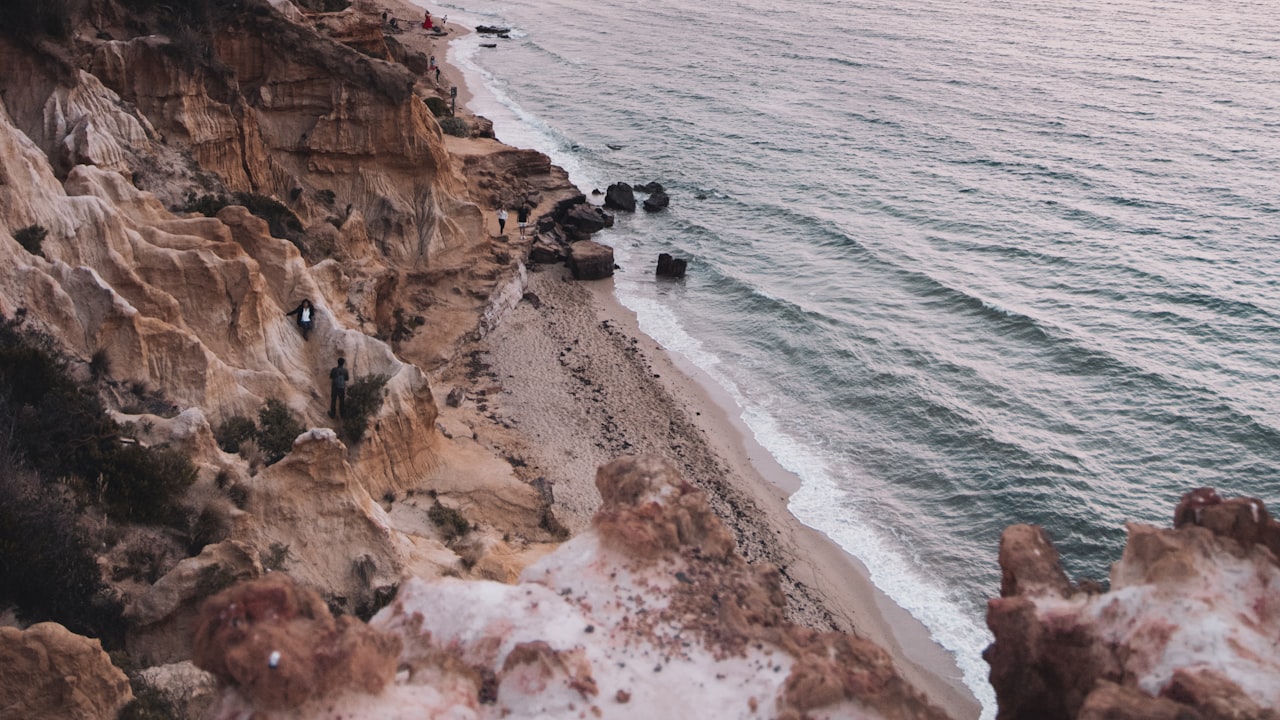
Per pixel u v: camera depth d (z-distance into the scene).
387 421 32.97
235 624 8.74
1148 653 8.33
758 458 43.22
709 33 133.12
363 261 45.19
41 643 16.22
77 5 42.06
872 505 40.47
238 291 32.41
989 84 112.88
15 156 29.14
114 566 21.92
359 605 24.45
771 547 37.50
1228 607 8.45
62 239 29.48
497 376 46.44
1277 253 66.62
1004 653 9.12
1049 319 56.00
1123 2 173.00
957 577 36.56
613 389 47.03
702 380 49.12
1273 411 47.03
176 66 42.41
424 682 9.15
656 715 9.08
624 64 113.31
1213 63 126.31
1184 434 45.66
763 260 63.78
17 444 22.34
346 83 49.34
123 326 27.70
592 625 9.92
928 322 55.94
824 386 49.22
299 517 25.02
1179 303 58.72
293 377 33.00
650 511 10.93
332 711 8.39
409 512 31.47
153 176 38.19
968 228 70.31
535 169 67.06
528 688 9.19
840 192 76.56
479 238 53.38
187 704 18.33
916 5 162.62
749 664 9.55
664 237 66.38
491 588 10.30
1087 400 48.41
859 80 112.12
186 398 28.81
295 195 47.38
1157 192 78.88
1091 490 41.59
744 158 83.25
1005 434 45.06
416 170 51.66
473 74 105.31
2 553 19.36
